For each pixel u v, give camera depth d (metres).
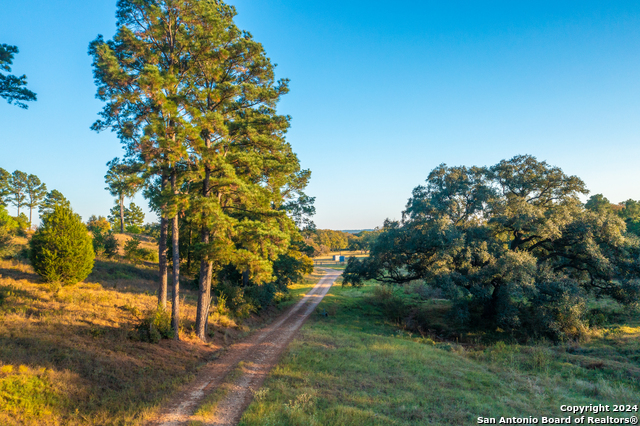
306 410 9.22
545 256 29.11
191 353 14.38
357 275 31.95
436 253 25.84
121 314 15.51
